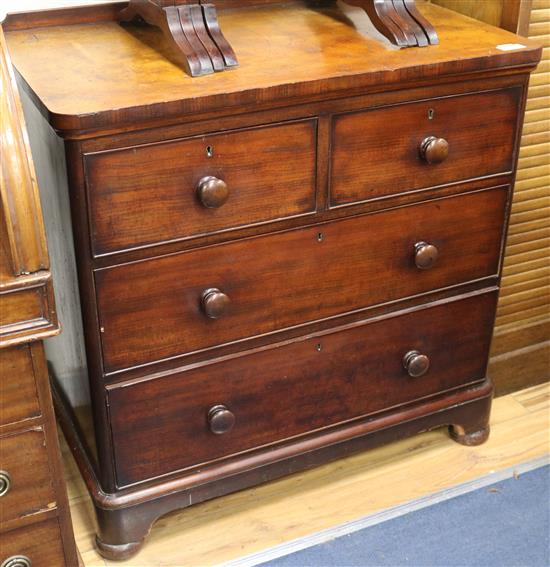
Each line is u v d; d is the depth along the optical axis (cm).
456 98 172
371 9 176
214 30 161
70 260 159
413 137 172
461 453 215
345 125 164
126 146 146
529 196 211
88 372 165
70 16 181
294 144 161
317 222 171
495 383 231
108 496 178
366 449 202
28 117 169
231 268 167
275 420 188
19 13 177
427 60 164
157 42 173
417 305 193
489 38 179
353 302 184
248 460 188
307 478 207
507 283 220
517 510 200
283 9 196
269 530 193
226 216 161
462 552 188
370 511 198
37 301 130
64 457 212
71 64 161
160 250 158
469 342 204
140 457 176
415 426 205
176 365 171
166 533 192
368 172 171
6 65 130
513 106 180
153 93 147
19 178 125
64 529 153
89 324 159
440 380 205
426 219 183
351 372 191
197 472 184
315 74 156
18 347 133
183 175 154
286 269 172
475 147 180
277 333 178
